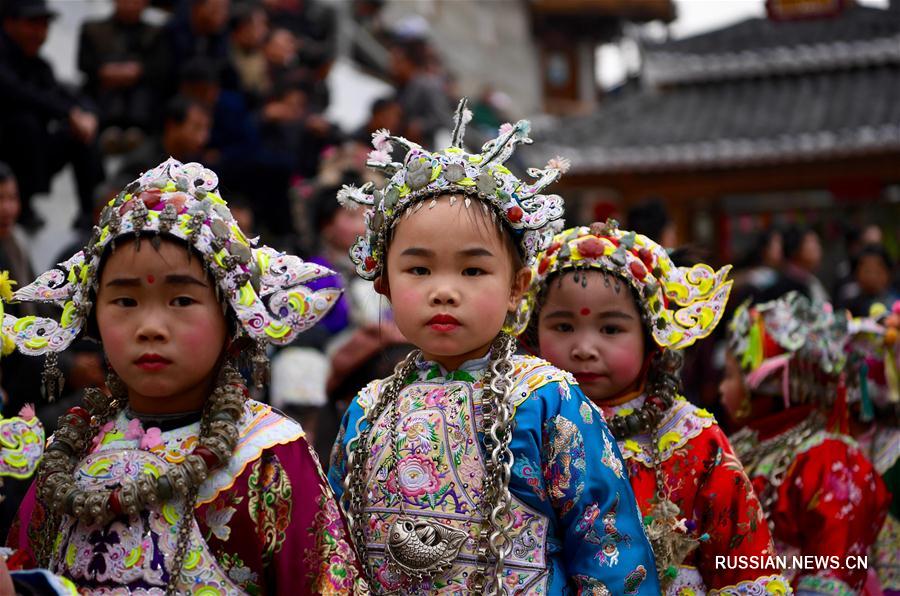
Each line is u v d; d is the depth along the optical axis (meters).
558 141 13.90
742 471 3.42
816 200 13.45
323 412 5.29
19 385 4.49
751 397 4.24
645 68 15.06
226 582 2.54
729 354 4.30
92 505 2.50
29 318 2.74
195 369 2.61
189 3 8.23
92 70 8.11
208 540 2.55
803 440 4.10
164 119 7.09
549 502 2.82
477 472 2.77
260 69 9.63
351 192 3.04
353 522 2.85
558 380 2.87
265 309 2.65
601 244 3.36
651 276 3.39
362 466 2.89
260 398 5.63
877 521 4.14
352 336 5.21
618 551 2.81
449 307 2.77
